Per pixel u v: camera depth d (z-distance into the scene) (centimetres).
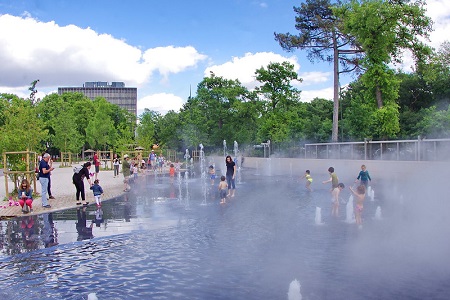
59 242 973
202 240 982
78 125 7594
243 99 6050
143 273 741
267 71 5116
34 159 1878
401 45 3522
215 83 6209
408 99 4884
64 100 8488
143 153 4947
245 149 5953
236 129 5988
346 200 1662
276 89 5172
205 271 748
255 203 1608
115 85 18125
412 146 2586
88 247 925
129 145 4694
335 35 4016
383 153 2847
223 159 4969
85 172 1630
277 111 5188
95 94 17188
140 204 1589
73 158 6712
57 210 1442
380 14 3284
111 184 2498
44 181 1498
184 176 3256
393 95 3541
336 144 3416
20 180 1914
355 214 1249
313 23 4081
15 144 1823
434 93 4784
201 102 6225
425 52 3484
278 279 701
